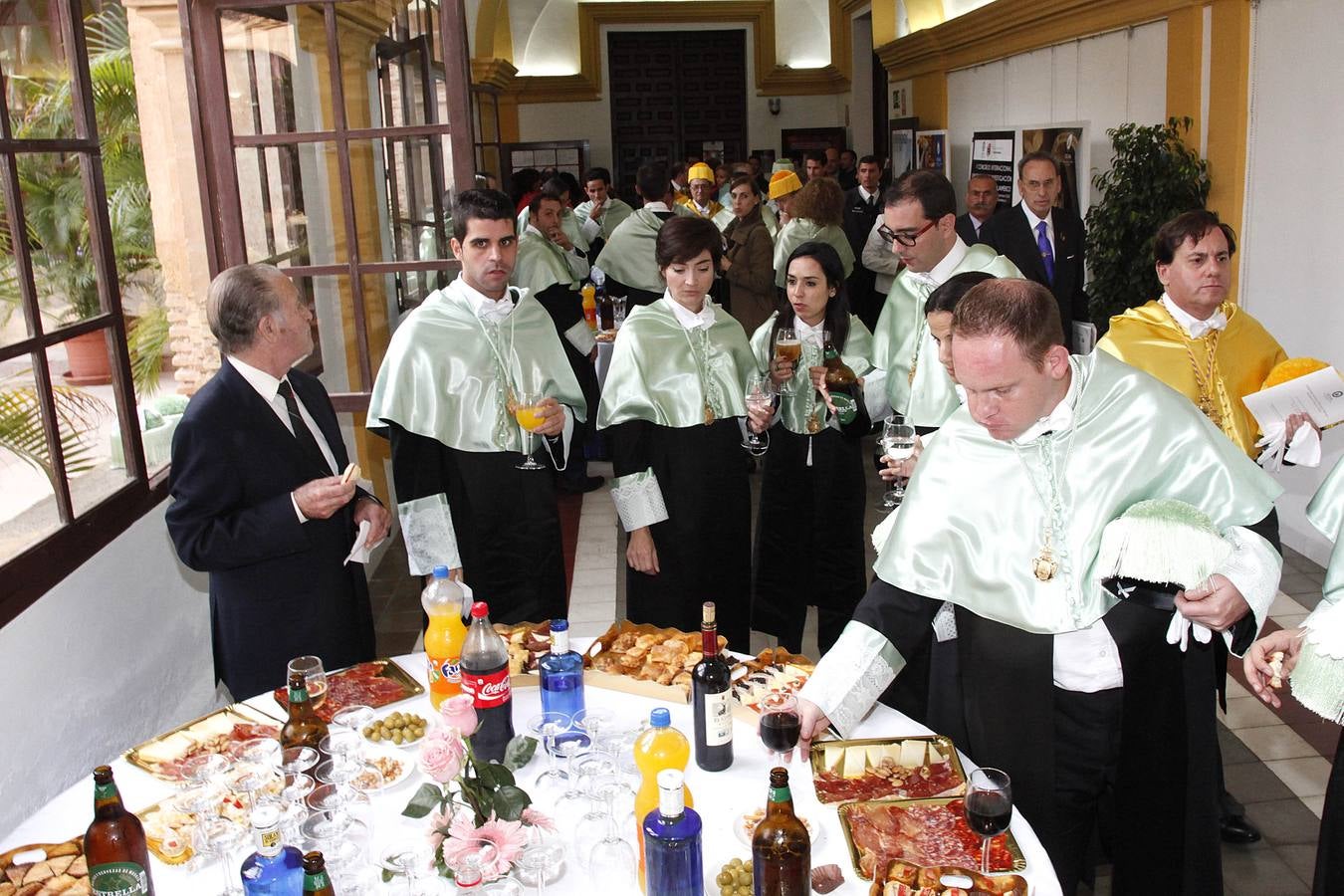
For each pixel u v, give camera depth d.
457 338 3.11
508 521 3.14
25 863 1.68
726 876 1.60
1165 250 2.88
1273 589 1.89
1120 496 1.97
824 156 9.37
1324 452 4.44
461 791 1.59
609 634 2.35
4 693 2.37
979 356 1.82
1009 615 1.99
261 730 2.09
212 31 3.61
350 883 1.55
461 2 3.62
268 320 2.52
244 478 2.51
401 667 2.37
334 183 3.77
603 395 3.24
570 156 13.26
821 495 3.43
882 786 1.87
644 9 13.52
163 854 1.72
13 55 2.76
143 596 3.10
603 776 1.79
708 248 3.20
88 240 2.98
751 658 2.26
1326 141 4.49
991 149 8.05
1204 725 2.01
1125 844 2.08
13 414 2.64
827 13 13.79
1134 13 6.23
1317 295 4.61
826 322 3.38
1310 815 2.94
